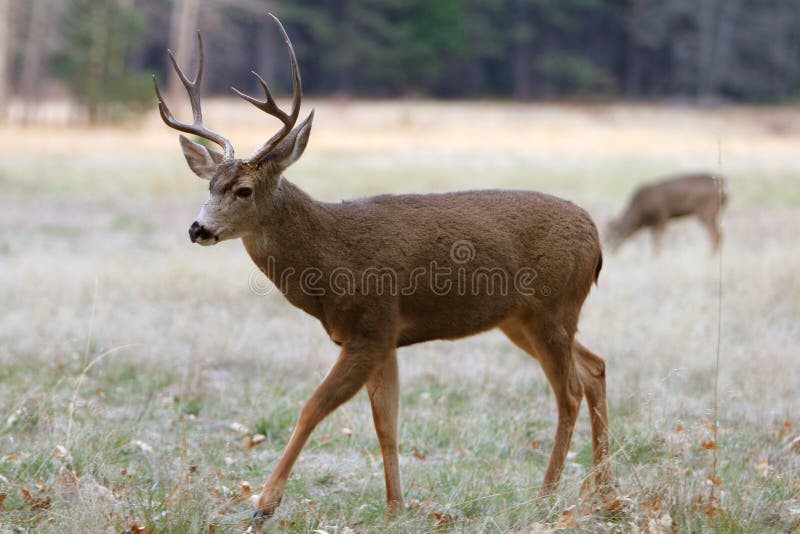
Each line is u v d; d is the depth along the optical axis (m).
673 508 10.51
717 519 10.28
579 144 82.69
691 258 28.55
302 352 17.86
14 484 11.31
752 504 10.80
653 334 19.11
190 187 50.28
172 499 10.30
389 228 11.45
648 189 34.44
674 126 102.06
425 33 126.62
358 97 129.12
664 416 13.48
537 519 10.64
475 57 135.50
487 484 11.95
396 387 11.59
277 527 10.45
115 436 12.67
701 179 34.00
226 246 31.69
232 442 13.55
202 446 13.20
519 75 133.38
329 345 18.59
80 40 80.38
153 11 105.00
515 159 68.44
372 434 13.94
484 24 131.75
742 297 22.02
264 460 12.82
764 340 18.44
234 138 74.44
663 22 134.38
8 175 51.94
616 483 11.30
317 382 16.28
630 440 12.15
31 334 18.64
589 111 113.00
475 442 13.73
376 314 11.23
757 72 133.12
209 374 16.69
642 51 139.00
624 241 34.91
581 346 12.48
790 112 116.69
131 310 21.08
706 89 131.00
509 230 11.81
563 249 11.96
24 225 36.16
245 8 107.81
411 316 11.61
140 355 17.41
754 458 12.78
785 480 11.58
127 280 24.00
